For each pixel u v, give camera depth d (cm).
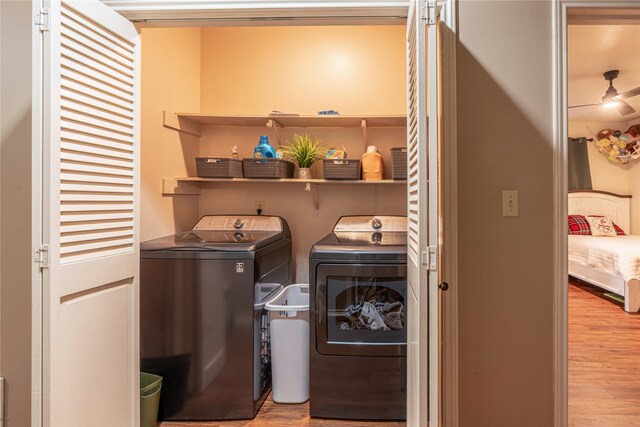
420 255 118
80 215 128
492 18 149
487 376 149
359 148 272
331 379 191
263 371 210
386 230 255
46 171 115
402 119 247
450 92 148
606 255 409
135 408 159
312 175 271
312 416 193
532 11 149
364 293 192
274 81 277
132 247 156
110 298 145
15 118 136
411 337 150
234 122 262
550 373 148
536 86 149
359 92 272
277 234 242
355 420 190
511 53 149
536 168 149
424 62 117
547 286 148
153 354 190
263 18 160
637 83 386
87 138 131
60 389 120
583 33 274
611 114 498
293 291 245
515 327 148
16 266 137
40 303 116
